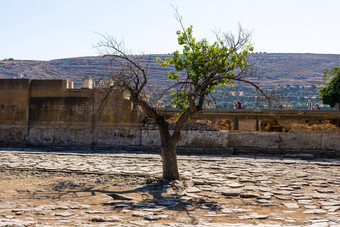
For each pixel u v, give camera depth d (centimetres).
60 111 2880
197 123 2797
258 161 2234
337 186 1486
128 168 1908
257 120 2964
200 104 1530
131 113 2823
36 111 2906
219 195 1320
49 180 1603
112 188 1445
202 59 1504
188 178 1614
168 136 1611
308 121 3294
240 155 2616
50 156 2347
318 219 980
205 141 2741
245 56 1479
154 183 1534
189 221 962
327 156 2598
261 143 2717
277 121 3394
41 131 2898
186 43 1539
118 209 1112
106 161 2169
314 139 2661
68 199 1251
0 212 1043
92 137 2853
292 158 2475
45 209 1093
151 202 1207
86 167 1923
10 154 2392
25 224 888
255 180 1595
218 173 1783
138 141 2814
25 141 2912
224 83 1546
